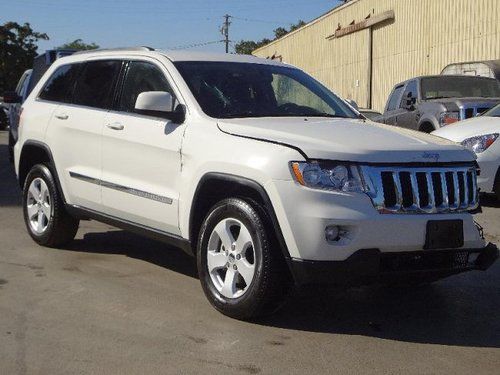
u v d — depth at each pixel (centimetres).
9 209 974
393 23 2566
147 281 623
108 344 473
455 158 522
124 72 656
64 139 692
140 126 602
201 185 535
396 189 488
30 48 6525
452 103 1235
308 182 477
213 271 535
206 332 498
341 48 3153
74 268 663
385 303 582
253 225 495
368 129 550
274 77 643
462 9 2075
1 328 501
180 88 590
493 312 562
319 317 539
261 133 516
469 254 521
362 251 473
